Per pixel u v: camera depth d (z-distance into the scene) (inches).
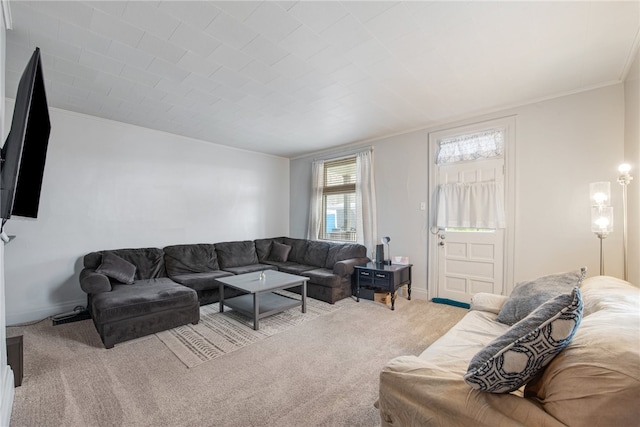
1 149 64.1
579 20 76.9
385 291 161.0
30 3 70.0
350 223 205.6
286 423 66.2
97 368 89.6
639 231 92.2
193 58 95.7
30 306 131.6
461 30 81.4
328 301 158.7
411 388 45.3
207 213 195.8
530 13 74.4
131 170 162.1
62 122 139.8
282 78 109.1
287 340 110.3
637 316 41.4
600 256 105.3
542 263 127.4
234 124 161.6
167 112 143.4
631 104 100.7
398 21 77.7
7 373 71.7
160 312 116.3
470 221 147.1
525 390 45.1
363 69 102.9
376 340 110.3
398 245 176.4
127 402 73.4
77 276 143.7
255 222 224.2
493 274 141.8
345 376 85.7
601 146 114.2
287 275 151.6
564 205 122.3
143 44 87.9
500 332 76.2
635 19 76.4
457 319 132.3
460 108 138.7
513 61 97.7
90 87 116.4
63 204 140.3
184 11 73.8
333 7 72.5
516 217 134.4
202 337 112.7
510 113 136.5
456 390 42.1
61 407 71.2
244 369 89.4
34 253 132.9
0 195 62.7
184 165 184.5
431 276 162.1
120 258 141.8
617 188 110.6
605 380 31.5
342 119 153.7
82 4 70.8
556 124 124.5
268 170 234.2
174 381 82.7
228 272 170.4
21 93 62.3
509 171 136.5
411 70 103.5
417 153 168.9
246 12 74.3
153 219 170.4
